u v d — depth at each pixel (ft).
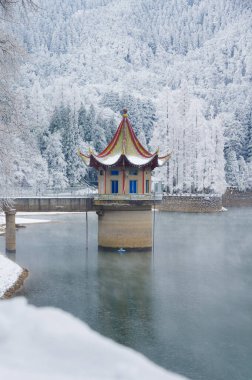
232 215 350.84
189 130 399.03
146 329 83.25
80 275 127.95
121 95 644.27
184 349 73.97
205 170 398.83
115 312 93.30
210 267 141.59
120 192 167.32
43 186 366.02
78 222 283.59
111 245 167.53
